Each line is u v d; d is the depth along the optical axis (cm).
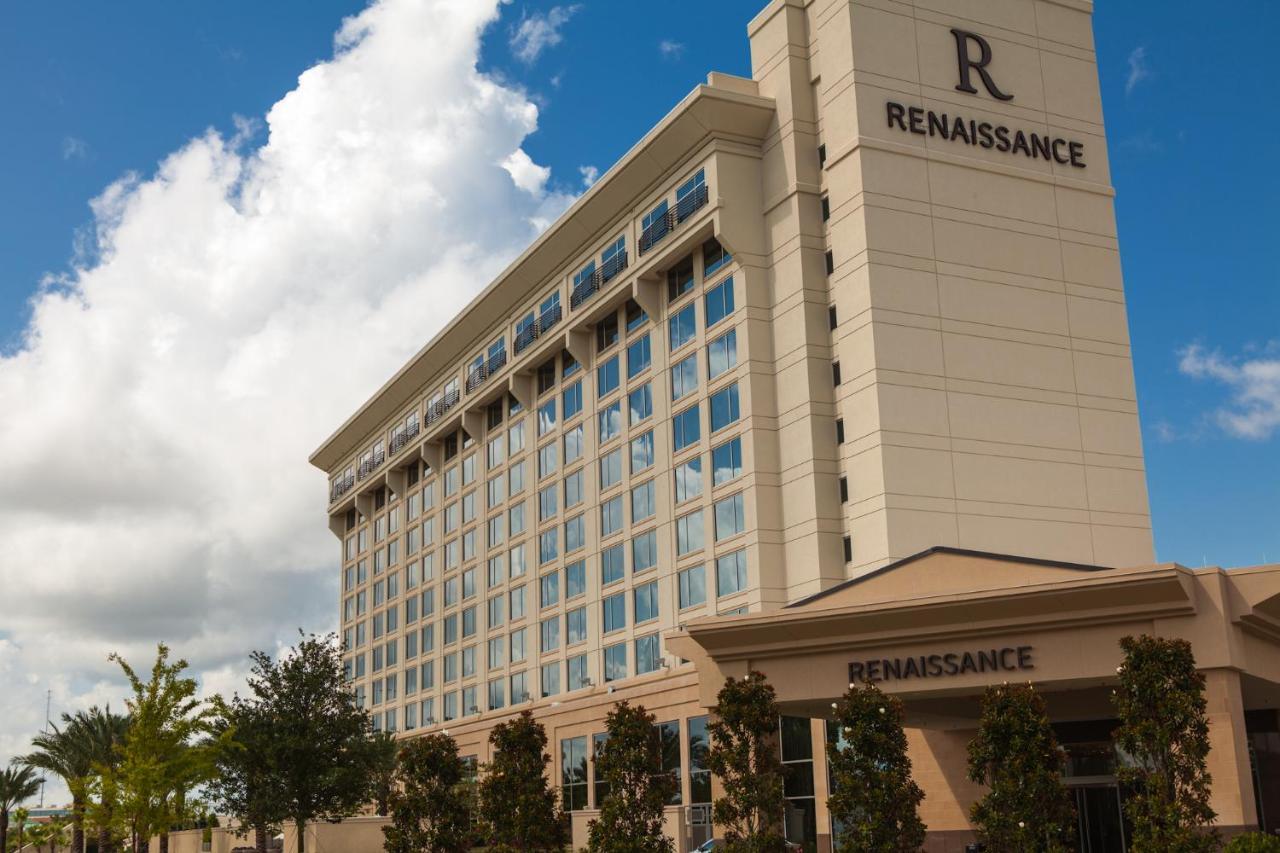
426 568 9819
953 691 3578
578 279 7562
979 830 2931
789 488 5984
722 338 6388
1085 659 3422
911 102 6100
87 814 4784
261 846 5681
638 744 3459
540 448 8125
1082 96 6575
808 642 3709
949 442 5762
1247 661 3391
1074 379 6141
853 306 5881
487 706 8494
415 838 3738
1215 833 2781
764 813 3172
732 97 6266
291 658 5788
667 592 6588
